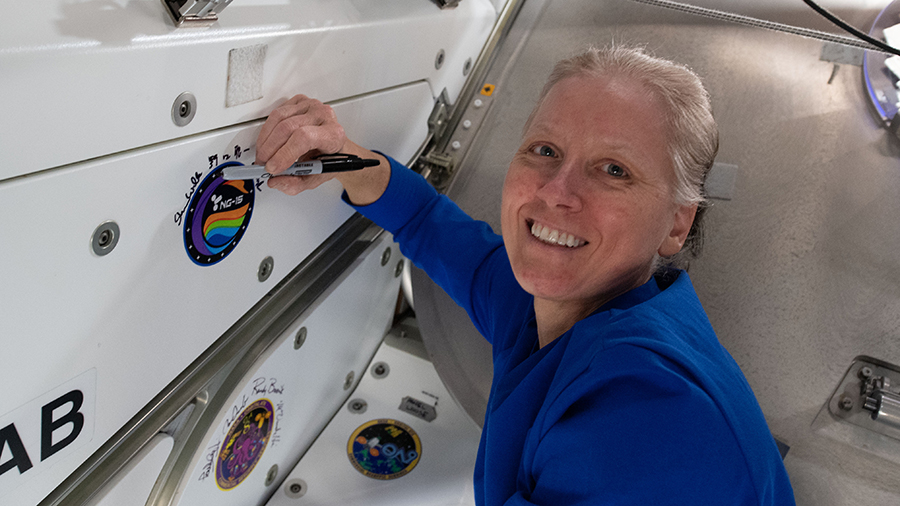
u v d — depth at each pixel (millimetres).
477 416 1445
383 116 1207
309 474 1400
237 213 891
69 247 637
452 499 1411
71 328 684
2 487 680
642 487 639
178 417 967
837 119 1428
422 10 1184
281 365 1150
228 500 1181
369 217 1243
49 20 551
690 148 774
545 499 719
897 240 1321
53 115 562
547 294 840
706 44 1554
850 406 1260
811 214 1372
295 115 876
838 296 1316
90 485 832
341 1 974
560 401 700
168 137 704
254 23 774
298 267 1170
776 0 1569
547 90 860
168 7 667
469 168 1583
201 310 899
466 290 1237
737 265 1369
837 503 1209
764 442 702
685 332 777
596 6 1682
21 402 660
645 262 831
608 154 757
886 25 1443
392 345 1700
